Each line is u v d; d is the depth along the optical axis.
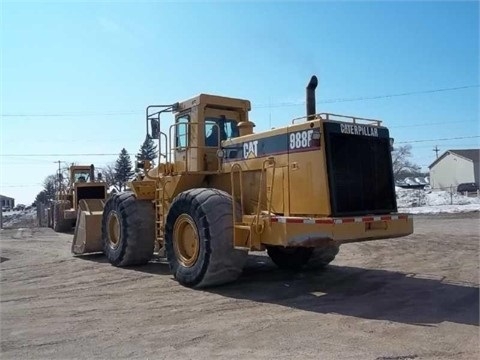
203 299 7.25
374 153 7.77
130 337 5.50
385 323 5.74
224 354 4.82
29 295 7.97
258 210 7.71
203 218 7.75
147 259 10.73
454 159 73.56
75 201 22.48
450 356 4.57
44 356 4.97
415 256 11.29
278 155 7.95
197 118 9.59
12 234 22.38
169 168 10.02
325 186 7.13
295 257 9.50
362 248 12.96
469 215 25.55
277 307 6.67
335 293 7.47
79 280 9.20
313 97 8.23
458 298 6.93
